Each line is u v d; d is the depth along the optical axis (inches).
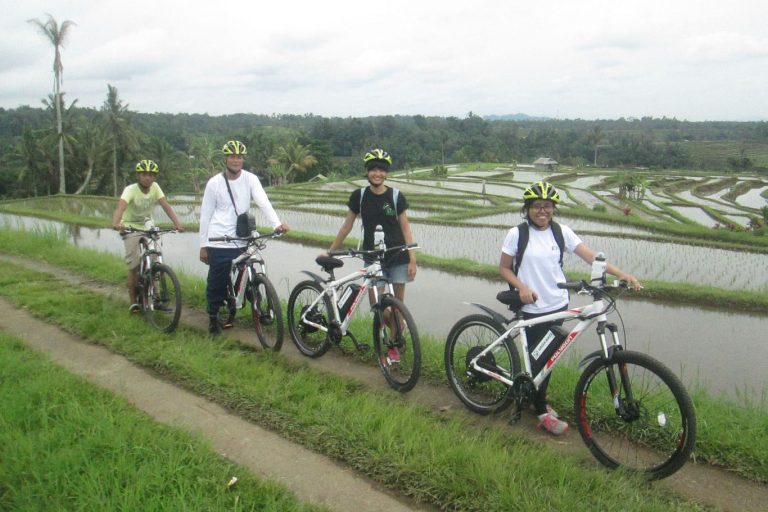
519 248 154.9
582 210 930.1
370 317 266.5
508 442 149.7
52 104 1813.5
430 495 123.5
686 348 297.7
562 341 153.3
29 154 1806.1
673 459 128.1
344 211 927.7
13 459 127.3
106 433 136.6
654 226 785.6
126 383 185.6
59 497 115.0
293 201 1130.7
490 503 118.4
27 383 167.9
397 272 201.2
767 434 153.3
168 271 232.8
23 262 396.5
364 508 121.6
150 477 120.7
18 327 243.6
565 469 129.0
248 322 254.8
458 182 1876.2
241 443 146.8
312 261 510.3
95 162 1873.8
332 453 140.8
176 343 216.8
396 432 146.6
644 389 152.4
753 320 350.3
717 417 160.6
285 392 172.4
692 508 122.3
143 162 251.1
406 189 1529.3
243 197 227.5
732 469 139.4
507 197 1237.7
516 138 3905.0
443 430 147.6
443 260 497.4
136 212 260.4
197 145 2361.0
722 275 480.4
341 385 183.3
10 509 113.5
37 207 1058.1
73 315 251.6
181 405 169.5
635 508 117.9
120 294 306.8
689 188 2182.6
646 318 353.4
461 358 188.4
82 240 639.1
